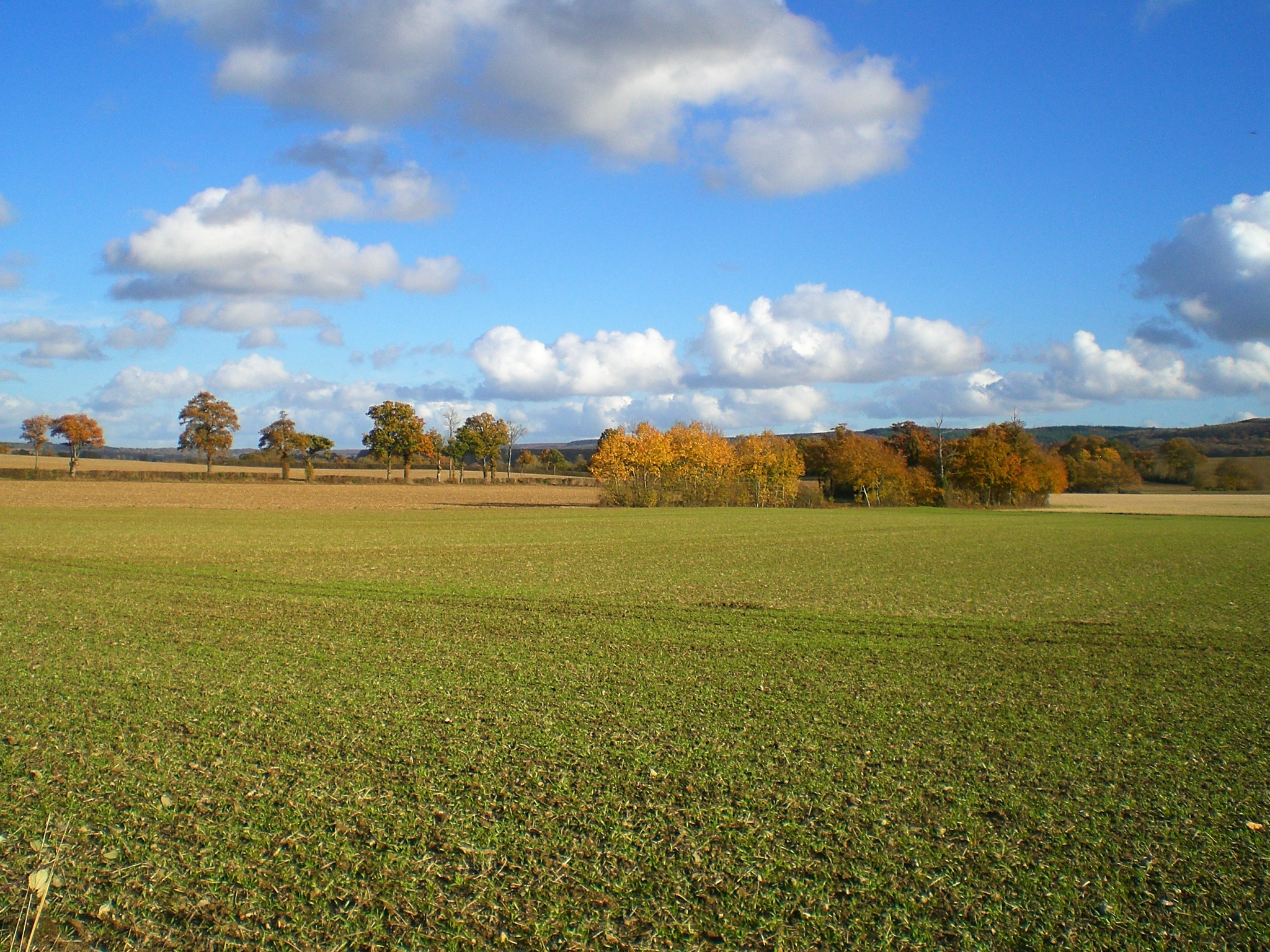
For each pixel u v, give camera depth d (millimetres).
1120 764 9836
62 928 6031
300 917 6215
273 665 14953
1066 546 45562
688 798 8609
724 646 17391
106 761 9508
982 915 6340
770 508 91250
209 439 148875
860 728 11312
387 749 10094
